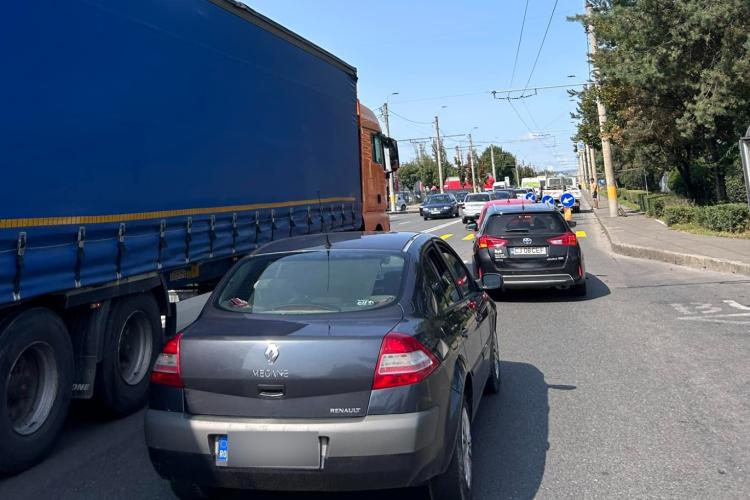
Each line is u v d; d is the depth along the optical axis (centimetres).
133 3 555
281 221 845
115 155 526
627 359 700
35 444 457
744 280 1173
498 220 1110
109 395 546
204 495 384
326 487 323
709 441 465
